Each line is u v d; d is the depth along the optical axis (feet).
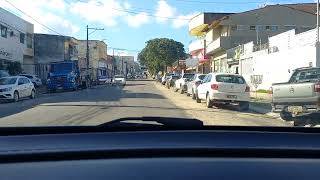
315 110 53.01
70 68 156.04
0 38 172.14
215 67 226.58
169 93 131.85
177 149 8.23
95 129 9.93
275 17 207.00
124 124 10.54
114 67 477.77
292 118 54.80
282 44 126.11
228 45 199.31
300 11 207.62
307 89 53.21
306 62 103.60
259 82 134.62
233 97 77.87
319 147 8.55
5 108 77.25
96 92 141.59
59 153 7.93
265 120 61.05
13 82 99.25
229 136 9.07
